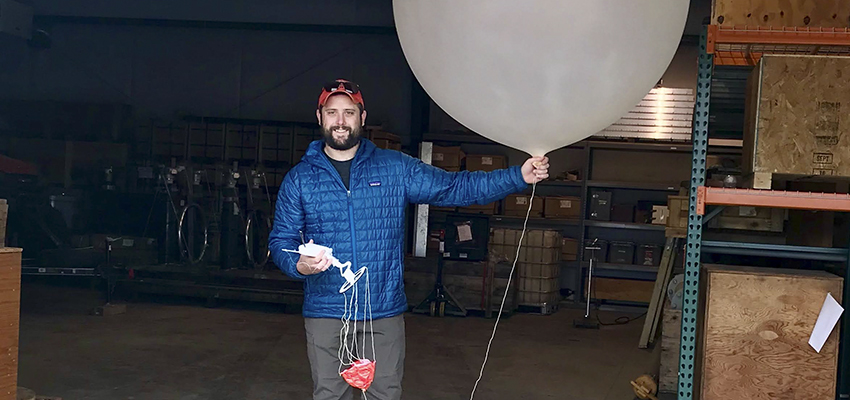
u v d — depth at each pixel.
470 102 2.11
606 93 2.01
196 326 5.96
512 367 5.03
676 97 7.68
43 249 8.02
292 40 8.80
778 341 2.95
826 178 3.23
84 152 8.56
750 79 3.05
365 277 2.38
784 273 3.02
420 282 7.12
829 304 2.90
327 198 2.37
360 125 2.38
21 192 8.09
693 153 2.97
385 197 2.40
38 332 5.52
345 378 2.21
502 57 1.95
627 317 7.26
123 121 8.74
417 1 2.06
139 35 8.98
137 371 4.53
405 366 4.92
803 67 2.83
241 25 8.74
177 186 8.38
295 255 2.32
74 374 4.41
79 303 6.81
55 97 9.09
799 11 3.20
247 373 4.59
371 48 8.72
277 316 6.56
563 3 1.85
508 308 7.06
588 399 4.32
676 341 4.29
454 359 5.19
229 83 8.88
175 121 8.68
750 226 3.76
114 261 7.71
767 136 2.86
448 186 2.42
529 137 2.17
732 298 2.98
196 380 4.39
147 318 6.22
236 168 7.91
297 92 8.80
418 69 2.20
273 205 8.29
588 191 8.16
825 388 2.92
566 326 6.68
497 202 8.18
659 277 5.69
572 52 1.91
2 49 8.94
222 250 7.74
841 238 4.01
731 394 2.98
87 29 9.05
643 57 1.98
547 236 7.31
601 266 7.88
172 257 8.34
